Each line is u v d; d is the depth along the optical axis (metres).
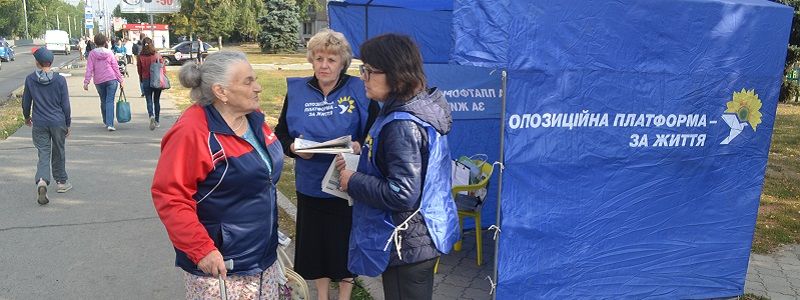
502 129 3.07
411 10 4.91
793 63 16.78
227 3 45.59
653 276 3.57
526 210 3.21
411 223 2.45
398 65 2.33
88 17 47.28
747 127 3.56
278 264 2.71
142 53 10.32
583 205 3.32
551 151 3.18
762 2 3.49
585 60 3.14
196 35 46.31
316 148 2.78
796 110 16.84
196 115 2.27
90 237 4.89
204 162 2.23
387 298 2.61
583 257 3.40
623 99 3.25
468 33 2.89
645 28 3.22
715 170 3.55
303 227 3.44
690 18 3.30
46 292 3.87
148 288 3.98
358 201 2.54
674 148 3.43
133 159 7.88
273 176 2.47
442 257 4.68
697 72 3.37
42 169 5.77
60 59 42.81
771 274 4.49
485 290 4.09
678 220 3.54
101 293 3.88
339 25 4.70
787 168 8.62
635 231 3.47
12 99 15.64
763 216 6.01
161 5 29.50
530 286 3.33
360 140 3.26
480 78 5.04
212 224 2.34
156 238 4.91
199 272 2.39
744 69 3.47
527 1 2.97
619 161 3.33
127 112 10.27
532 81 3.06
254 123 2.44
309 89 3.26
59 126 5.88
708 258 3.67
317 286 3.59
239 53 2.34
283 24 47.09
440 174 2.45
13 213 5.47
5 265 4.28
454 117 4.97
